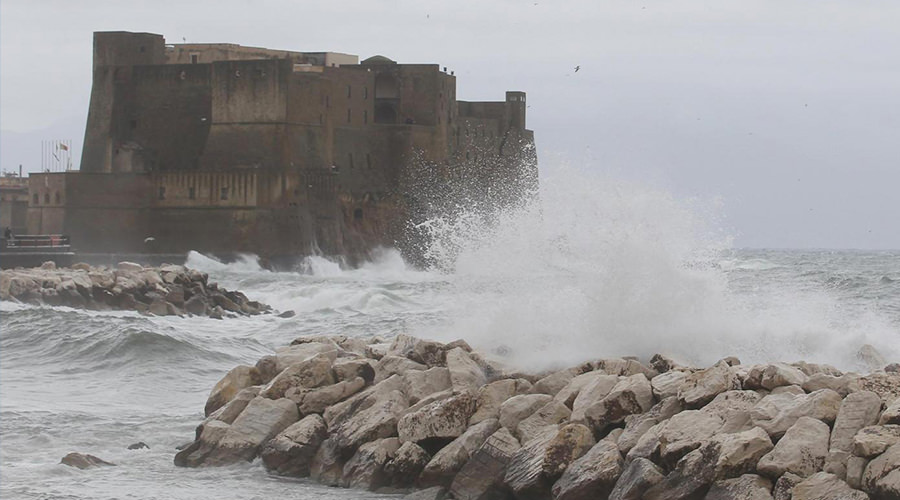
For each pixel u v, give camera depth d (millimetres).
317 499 55438
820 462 48469
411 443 56531
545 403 56750
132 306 148375
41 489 57438
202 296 155875
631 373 59281
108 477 59594
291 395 62375
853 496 46531
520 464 53781
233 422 62281
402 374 62281
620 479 50844
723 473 48875
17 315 123188
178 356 98750
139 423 71688
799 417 50312
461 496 54281
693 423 51438
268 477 59062
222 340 109062
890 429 48188
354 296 169625
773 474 48375
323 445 59312
